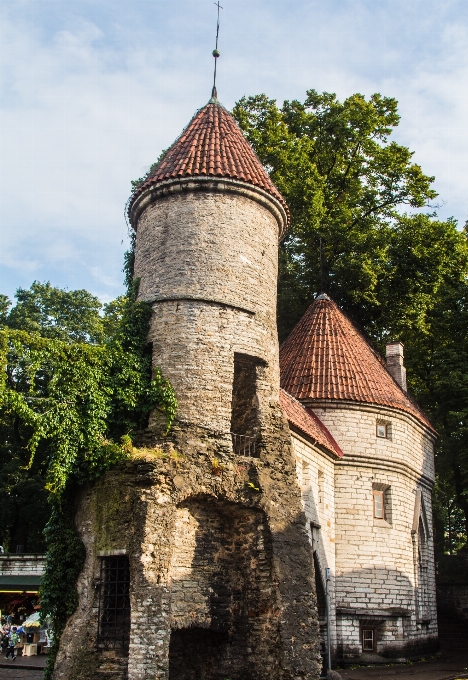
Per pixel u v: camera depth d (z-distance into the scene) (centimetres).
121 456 1930
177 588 1909
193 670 1991
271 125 4178
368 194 4447
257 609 1952
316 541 2634
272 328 2361
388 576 2944
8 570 3659
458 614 4247
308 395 3056
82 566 1955
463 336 4369
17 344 1981
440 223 4331
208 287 2222
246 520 2055
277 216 2511
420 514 3334
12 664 2827
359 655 2789
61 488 1939
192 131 2572
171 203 2345
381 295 4247
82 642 1811
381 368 3469
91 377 2044
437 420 4306
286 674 1809
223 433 2077
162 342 2173
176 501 1897
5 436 4753
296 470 2420
